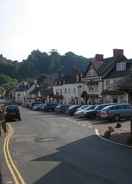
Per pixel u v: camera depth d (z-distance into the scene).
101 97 75.88
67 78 101.12
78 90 91.56
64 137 28.05
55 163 16.73
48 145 23.42
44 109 80.75
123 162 16.67
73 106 61.41
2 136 29.45
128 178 13.26
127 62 72.12
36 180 13.20
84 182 12.75
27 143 24.67
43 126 39.34
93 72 81.25
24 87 158.25
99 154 19.25
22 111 84.31
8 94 178.25
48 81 133.25
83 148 21.72
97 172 14.49
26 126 39.78
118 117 44.16
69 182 12.81
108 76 75.75
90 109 51.69
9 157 18.59
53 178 13.52
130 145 22.70
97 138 27.02
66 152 20.20
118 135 28.28
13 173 14.51
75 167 15.67
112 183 12.49
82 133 30.84
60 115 62.12
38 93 129.50
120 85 27.89
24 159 17.95
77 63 189.00
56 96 103.94
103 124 40.28
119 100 68.06
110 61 78.69
